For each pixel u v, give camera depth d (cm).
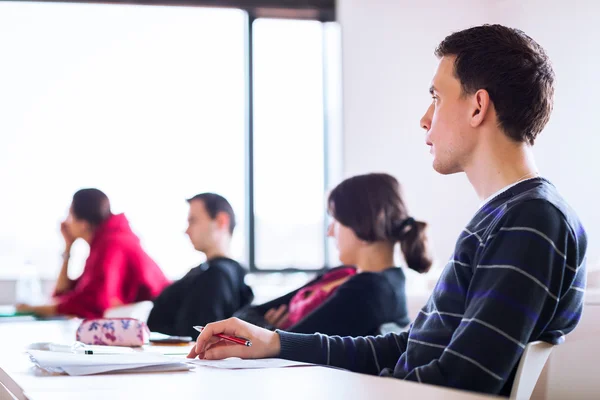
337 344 163
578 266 142
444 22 529
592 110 441
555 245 136
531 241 134
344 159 528
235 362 144
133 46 520
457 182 522
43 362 130
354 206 225
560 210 139
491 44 152
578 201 446
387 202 225
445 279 150
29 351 149
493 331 131
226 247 329
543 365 139
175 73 527
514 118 150
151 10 523
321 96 558
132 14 520
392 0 532
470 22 527
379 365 165
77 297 382
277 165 553
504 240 137
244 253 550
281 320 266
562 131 459
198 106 530
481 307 133
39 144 505
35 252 504
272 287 538
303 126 555
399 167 527
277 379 117
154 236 519
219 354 152
